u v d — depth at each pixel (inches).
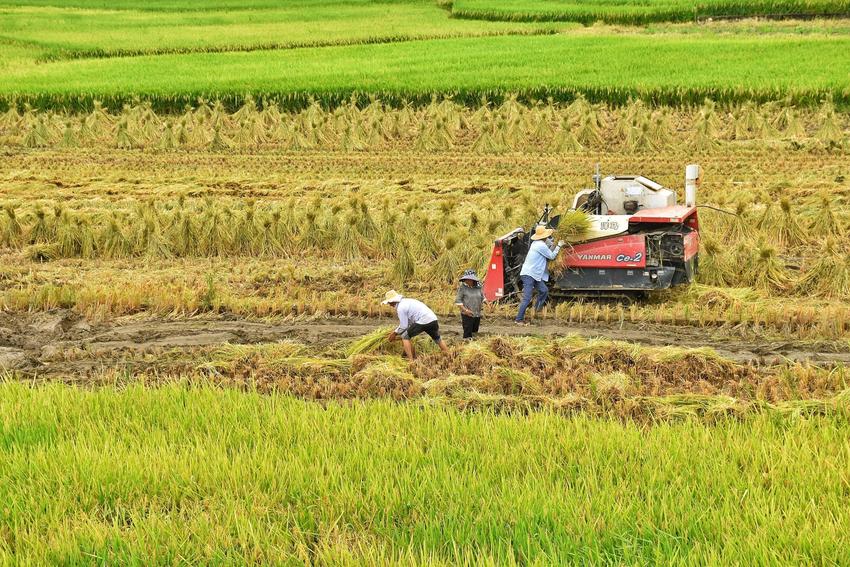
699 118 2335.1
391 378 858.8
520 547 529.0
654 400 781.3
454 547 522.9
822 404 749.9
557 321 1066.1
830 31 4180.6
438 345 935.0
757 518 552.1
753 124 2308.1
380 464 645.3
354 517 578.6
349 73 3297.2
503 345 919.7
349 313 1131.9
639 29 4722.0
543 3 5841.5
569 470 637.9
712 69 3016.7
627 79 2824.8
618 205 1184.8
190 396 797.2
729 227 1375.5
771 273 1162.0
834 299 1105.4
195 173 2092.8
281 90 2881.4
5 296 1188.5
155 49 4768.7
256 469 639.8
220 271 1334.9
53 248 1435.8
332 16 6146.7
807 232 1384.1
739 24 4608.8
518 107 2554.1
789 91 2536.9
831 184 1721.2
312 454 668.1
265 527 569.6
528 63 3400.6
